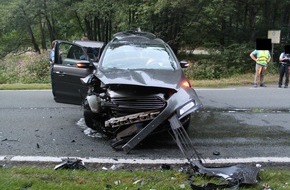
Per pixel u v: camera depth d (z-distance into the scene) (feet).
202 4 71.51
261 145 20.02
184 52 78.74
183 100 17.69
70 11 92.68
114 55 22.50
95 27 103.50
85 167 15.92
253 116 27.17
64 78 25.39
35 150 18.65
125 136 18.34
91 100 19.33
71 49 25.99
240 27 76.84
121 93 18.35
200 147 19.49
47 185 13.47
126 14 80.59
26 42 111.04
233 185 13.52
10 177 14.17
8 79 59.21
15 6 95.76
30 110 28.53
